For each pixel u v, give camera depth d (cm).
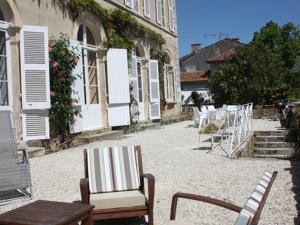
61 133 1243
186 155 1056
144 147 1235
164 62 2380
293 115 1470
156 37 2162
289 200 607
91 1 1462
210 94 2653
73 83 1284
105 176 547
